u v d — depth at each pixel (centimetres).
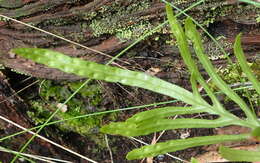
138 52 62
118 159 62
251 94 61
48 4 58
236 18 58
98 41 61
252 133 40
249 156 45
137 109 64
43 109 64
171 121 46
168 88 46
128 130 45
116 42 61
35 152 59
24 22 60
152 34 60
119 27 60
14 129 60
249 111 47
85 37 61
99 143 63
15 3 59
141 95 64
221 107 47
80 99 64
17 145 59
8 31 61
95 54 62
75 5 58
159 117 46
